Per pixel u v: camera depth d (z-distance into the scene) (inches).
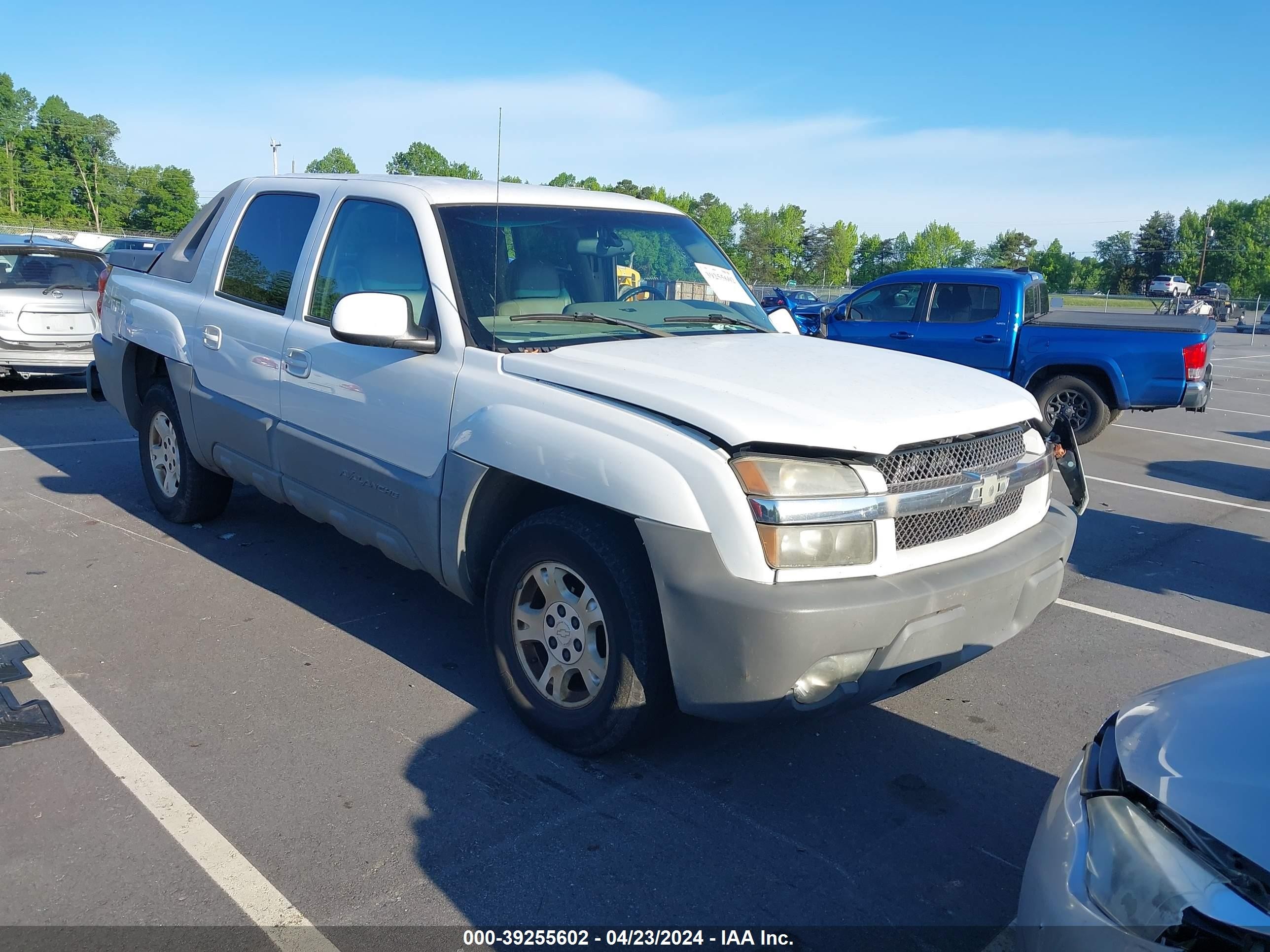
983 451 135.3
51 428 356.2
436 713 151.0
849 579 119.5
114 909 105.2
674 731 149.7
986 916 110.7
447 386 146.6
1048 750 151.0
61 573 205.2
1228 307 2116.1
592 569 129.3
